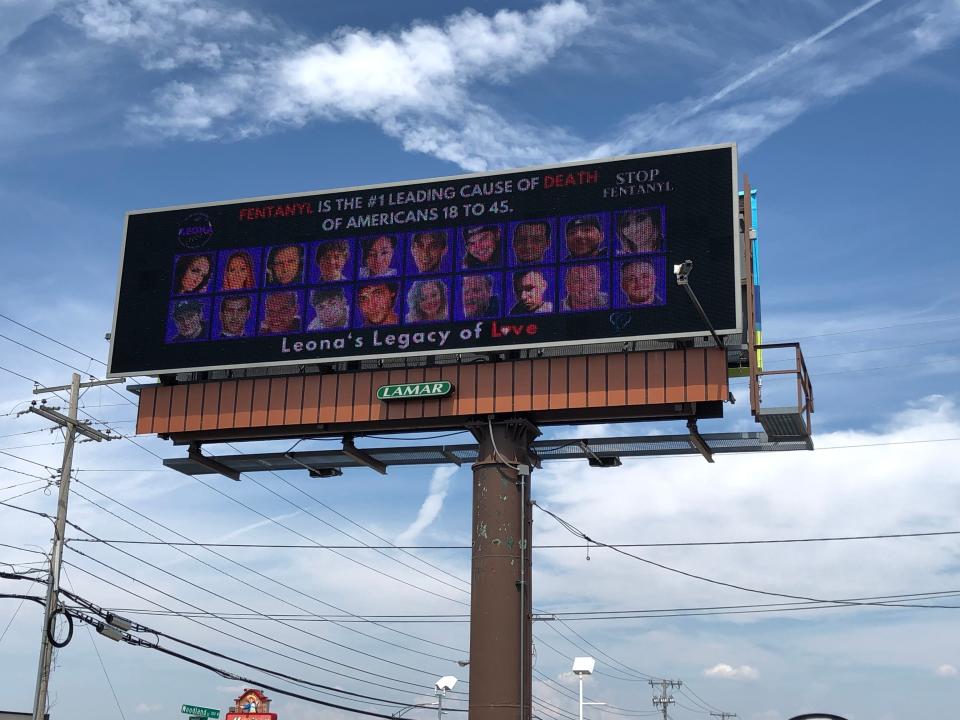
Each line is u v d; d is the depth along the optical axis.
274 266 36.12
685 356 32.59
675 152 33.78
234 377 36.16
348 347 34.75
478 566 33.12
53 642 39.31
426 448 35.66
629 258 33.22
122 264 37.34
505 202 34.75
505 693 32.00
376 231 35.56
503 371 33.88
